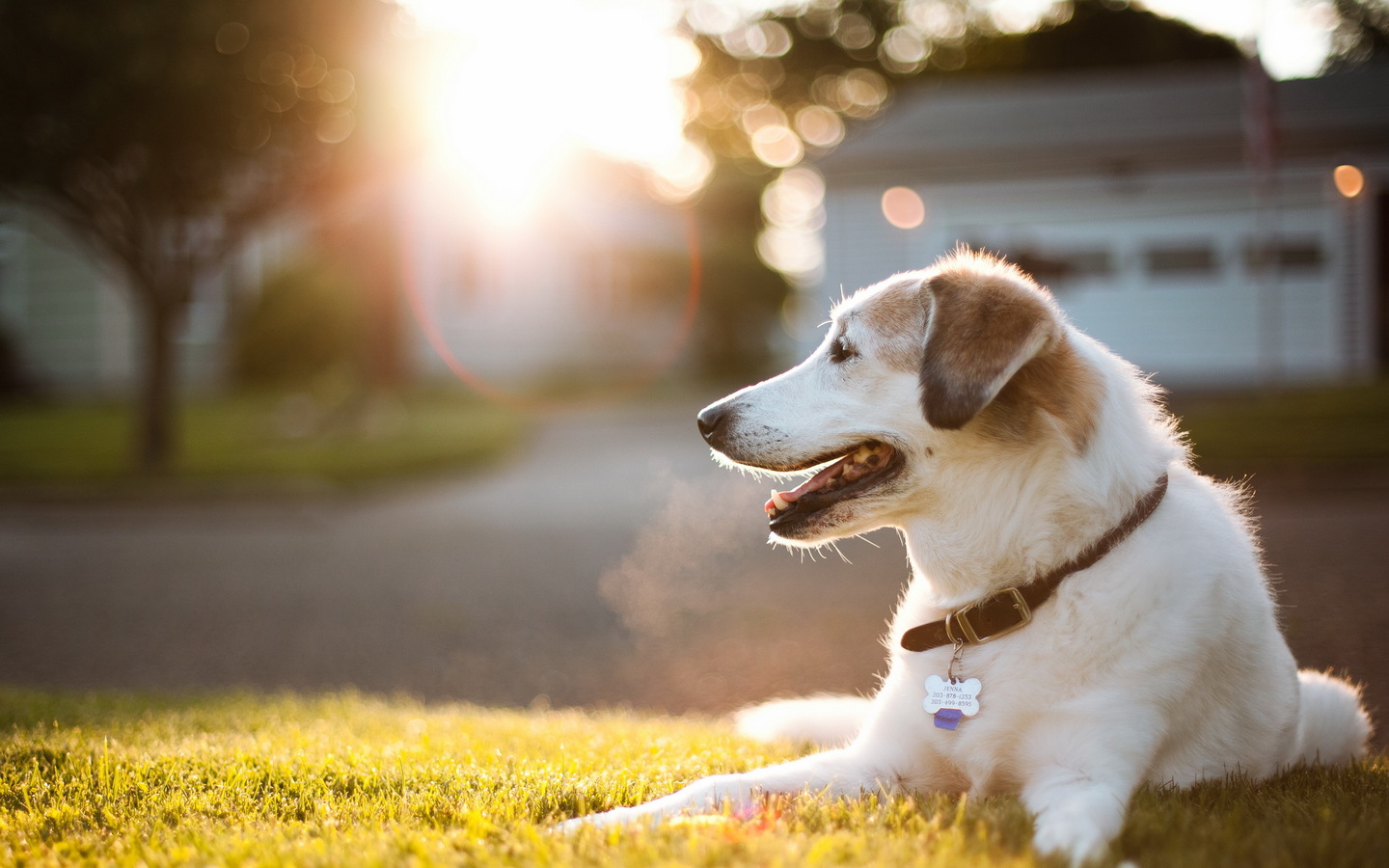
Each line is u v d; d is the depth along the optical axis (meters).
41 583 7.97
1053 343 2.55
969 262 2.82
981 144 18.77
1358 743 3.31
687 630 6.59
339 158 12.16
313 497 11.93
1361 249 17.73
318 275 22.33
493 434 16.38
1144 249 18.70
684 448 16.38
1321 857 1.95
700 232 35.91
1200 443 11.75
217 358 22.39
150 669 5.90
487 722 4.12
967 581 2.64
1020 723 2.47
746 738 3.68
